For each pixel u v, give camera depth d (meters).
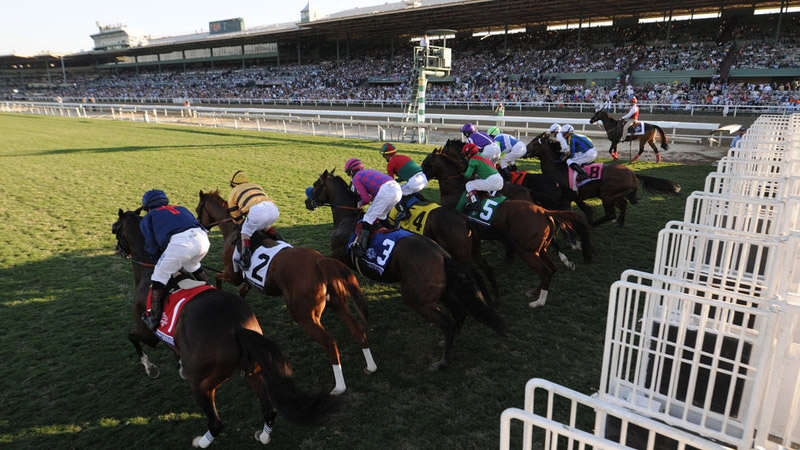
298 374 3.43
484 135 5.54
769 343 2.03
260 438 2.75
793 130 7.30
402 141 15.96
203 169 10.80
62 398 3.16
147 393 3.23
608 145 14.10
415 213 4.27
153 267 3.12
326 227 6.78
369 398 3.16
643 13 26.92
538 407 3.06
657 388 2.55
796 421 2.37
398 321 4.21
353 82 33.06
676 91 20.41
